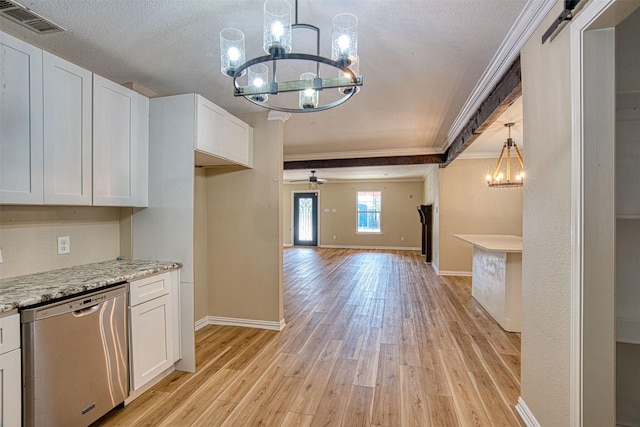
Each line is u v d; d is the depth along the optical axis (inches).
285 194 447.8
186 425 75.3
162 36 81.2
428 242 305.6
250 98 75.4
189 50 88.1
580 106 54.1
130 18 73.1
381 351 114.4
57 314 64.5
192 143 99.6
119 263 97.3
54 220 87.4
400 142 203.9
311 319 148.9
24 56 68.7
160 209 102.4
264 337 127.8
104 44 84.8
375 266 288.4
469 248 244.4
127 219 105.3
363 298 183.9
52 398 63.3
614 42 52.7
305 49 86.4
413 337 127.0
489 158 239.1
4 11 69.8
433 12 70.8
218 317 142.6
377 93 119.6
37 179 71.2
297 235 446.0
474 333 131.3
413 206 404.8
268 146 137.3
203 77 105.3
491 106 110.6
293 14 70.7
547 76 66.3
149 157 103.0
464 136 154.9
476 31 78.2
